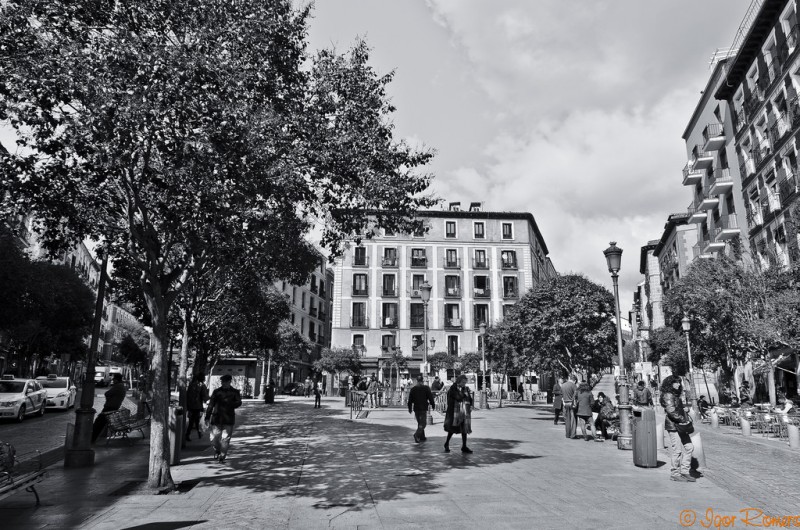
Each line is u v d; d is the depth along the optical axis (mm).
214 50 8016
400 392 30500
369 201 9125
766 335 18797
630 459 11125
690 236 47375
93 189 9109
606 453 12047
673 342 37062
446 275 52906
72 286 33875
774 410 17750
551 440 14609
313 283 63781
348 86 9617
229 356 38781
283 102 9031
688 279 24062
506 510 6625
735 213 31266
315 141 8930
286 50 8953
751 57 28156
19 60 6727
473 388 48312
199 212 7410
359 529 5797
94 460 10258
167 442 7961
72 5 7547
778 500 7387
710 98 34250
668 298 26781
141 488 7812
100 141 6859
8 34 7012
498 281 53188
